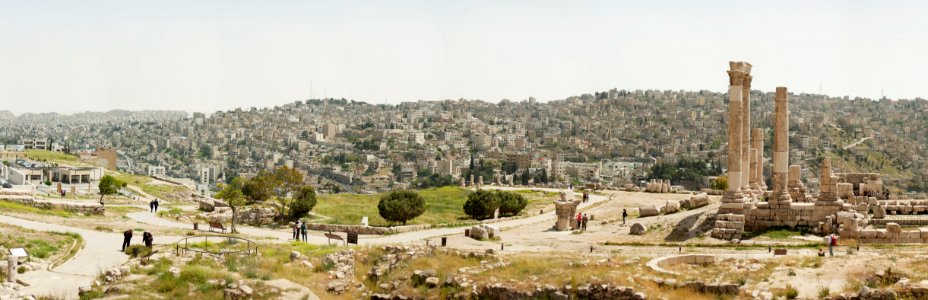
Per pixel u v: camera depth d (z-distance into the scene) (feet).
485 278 130.52
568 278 125.18
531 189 378.12
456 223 245.86
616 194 340.59
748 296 112.06
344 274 147.02
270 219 260.83
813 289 113.19
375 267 149.69
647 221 210.38
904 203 206.08
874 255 134.92
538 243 181.16
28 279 131.85
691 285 117.70
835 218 176.96
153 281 129.39
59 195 314.76
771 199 185.26
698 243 170.30
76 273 138.51
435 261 145.18
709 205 224.12
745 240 173.68
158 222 231.50
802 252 151.84
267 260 147.64
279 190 271.28
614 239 185.06
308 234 217.15
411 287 134.21
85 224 200.75
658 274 125.70
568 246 173.88
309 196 265.95
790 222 182.91
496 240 189.47
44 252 152.46
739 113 189.47
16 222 188.65
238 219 255.09
